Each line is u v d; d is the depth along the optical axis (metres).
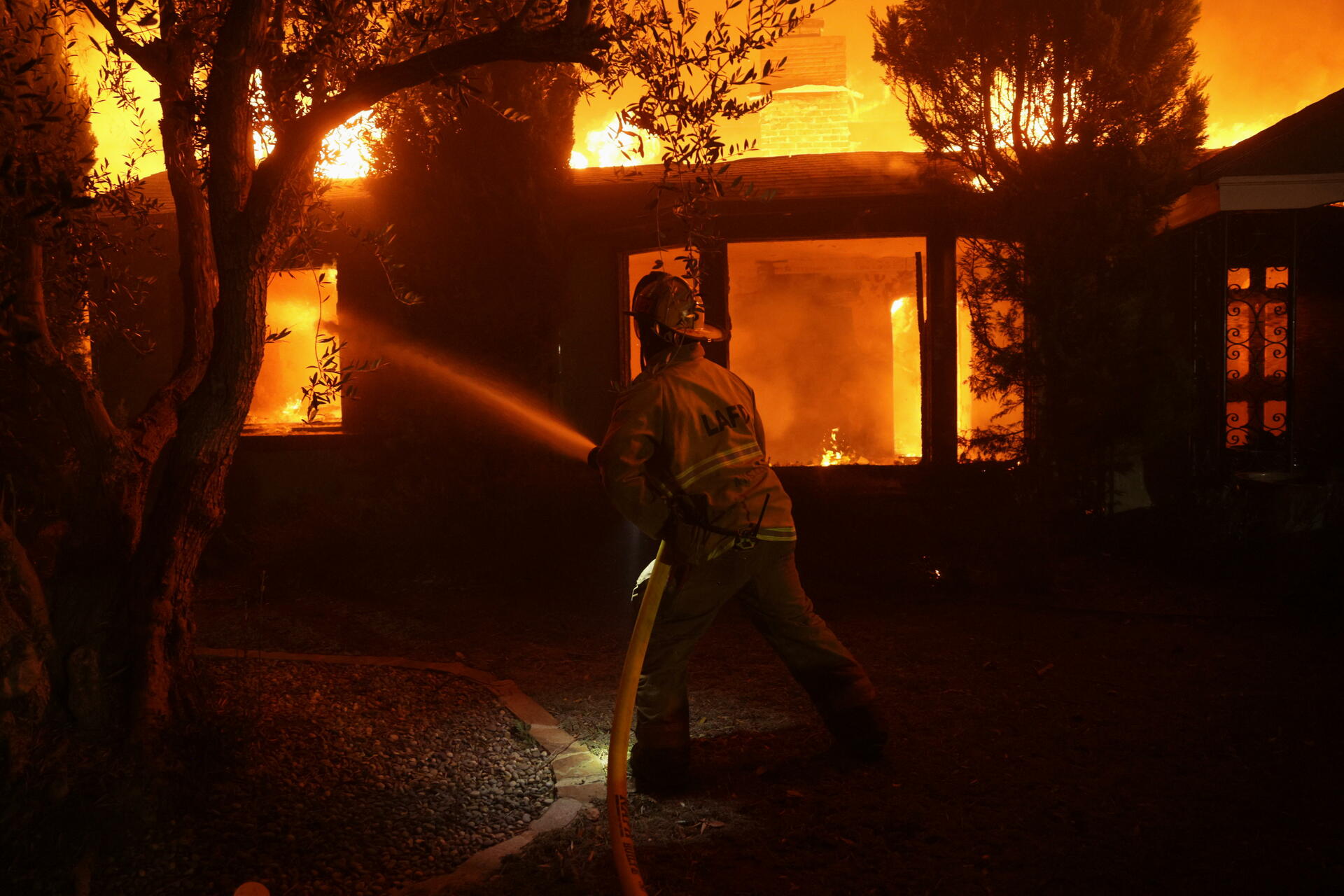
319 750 4.04
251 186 3.62
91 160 4.43
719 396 3.59
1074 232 7.24
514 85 7.95
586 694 5.00
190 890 2.99
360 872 3.13
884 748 4.09
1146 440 7.75
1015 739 4.16
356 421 9.48
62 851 3.02
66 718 3.47
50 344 3.82
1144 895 2.88
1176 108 7.43
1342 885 2.88
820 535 7.73
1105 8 7.23
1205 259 8.87
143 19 4.43
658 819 3.48
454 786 3.86
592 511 8.07
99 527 3.82
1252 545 7.45
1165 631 5.84
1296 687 4.75
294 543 8.19
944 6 7.43
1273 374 8.69
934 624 6.15
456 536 7.92
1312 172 8.59
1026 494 7.22
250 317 3.62
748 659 5.58
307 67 4.19
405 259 8.17
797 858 3.15
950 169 8.26
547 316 8.32
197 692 3.90
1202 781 3.67
